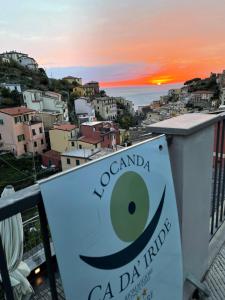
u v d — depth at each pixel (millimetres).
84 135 22016
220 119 1543
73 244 687
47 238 724
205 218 1559
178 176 1222
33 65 49750
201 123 1260
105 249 802
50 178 639
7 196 596
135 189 945
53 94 35812
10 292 632
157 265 1085
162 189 1095
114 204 842
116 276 857
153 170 1048
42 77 44875
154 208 1049
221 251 1813
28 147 22578
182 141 1162
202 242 1572
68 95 42875
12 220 2201
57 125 23781
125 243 895
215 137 1783
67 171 682
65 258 664
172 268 1188
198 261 1555
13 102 30719
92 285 756
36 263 2967
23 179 15406
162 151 1108
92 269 753
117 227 856
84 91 50094
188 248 1416
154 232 1056
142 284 992
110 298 832
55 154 21094
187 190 1279
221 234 1934
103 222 793
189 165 1250
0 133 22312
